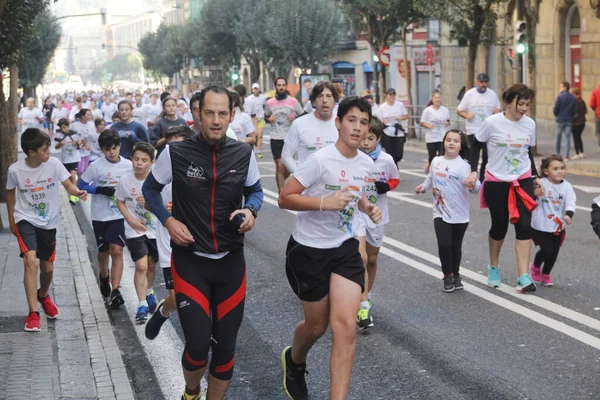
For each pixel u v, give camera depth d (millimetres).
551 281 10789
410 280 11273
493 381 7453
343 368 6234
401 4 38438
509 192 10438
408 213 16734
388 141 21391
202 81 102188
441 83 49844
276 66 68250
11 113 20609
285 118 18562
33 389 7289
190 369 6172
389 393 7277
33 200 9398
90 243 15188
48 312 9805
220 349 6316
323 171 6602
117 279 10320
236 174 6297
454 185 10414
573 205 10477
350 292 6379
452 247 10617
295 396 6984
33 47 65625
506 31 39688
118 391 7285
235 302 6328
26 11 16031
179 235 6152
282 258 13086
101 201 10352
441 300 10219
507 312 9609
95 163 10406
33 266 9289
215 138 6207
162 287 11742
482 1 31688
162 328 9562
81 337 9070
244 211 6234
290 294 10852
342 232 6523
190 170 6242
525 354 8148
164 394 7496
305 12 63406
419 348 8445
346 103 6602
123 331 9484
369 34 42719
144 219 9812
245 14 72938
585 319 9234
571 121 25641
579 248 12938
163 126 13922
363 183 6664
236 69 68438
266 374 7875
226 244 6262
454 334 8867
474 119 20844
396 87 57469
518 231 10422
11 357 8234
